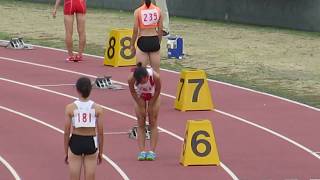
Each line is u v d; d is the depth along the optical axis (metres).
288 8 102.25
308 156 44.38
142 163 42.47
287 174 40.59
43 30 99.94
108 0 126.62
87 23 107.62
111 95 61.03
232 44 89.12
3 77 68.19
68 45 75.75
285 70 73.69
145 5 54.28
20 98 59.66
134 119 52.94
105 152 44.59
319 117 54.66
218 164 42.16
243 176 40.19
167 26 84.62
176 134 49.03
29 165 42.16
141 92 41.53
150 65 54.75
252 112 55.94
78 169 33.59
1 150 45.16
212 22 109.81
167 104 58.19
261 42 90.88
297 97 61.59
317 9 99.06
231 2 108.94
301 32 99.44
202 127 42.44
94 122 33.38
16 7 126.56
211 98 57.97
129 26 104.25
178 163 42.56
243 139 48.16
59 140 47.47
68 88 63.47
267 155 44.47
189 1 114.44
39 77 68.19
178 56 78.75
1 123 51.81
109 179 39.44
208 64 76.06
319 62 78.12
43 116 53.78
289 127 51.47
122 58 73.94
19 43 84.69
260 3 105.38
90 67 73.50
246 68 74.38
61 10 123.00
